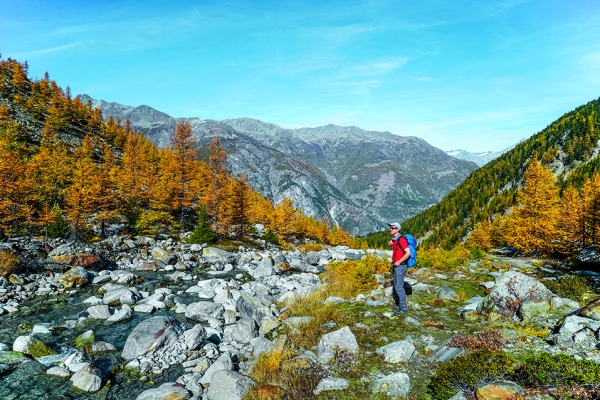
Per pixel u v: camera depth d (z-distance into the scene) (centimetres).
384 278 1488
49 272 2180
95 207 3669
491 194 14012
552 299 875
